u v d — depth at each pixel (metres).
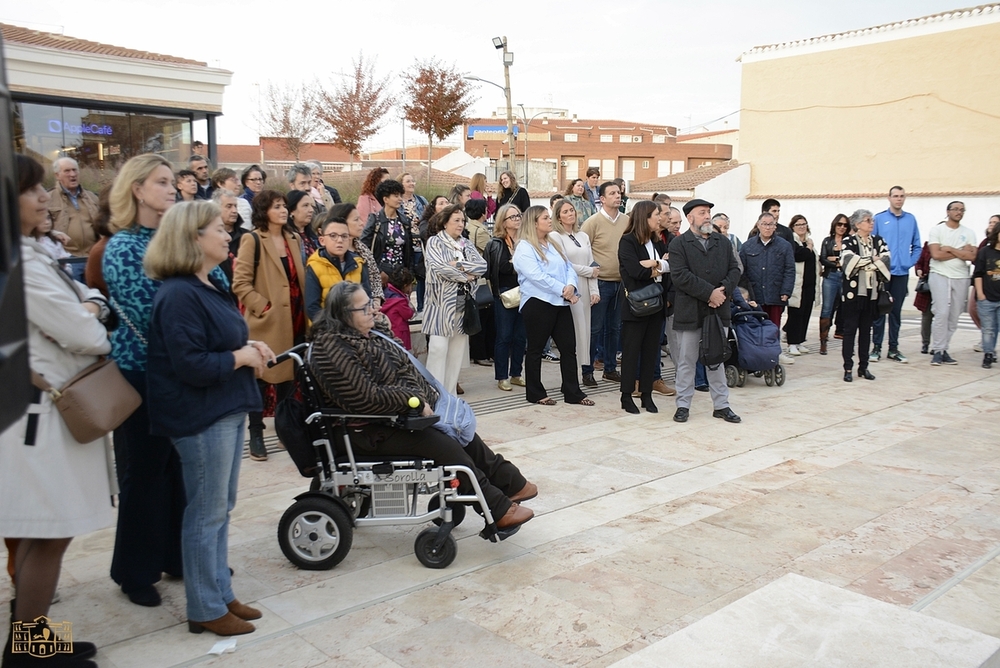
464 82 27.03
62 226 6.98
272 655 3.31
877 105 25.02
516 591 3.93
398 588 3.96
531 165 39.19
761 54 27.64
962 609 3.81
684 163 61.53
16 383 1.52
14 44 13.82
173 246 3.22
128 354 3.56
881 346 10.89
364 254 6.26
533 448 6.40
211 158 16.89
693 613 3.71
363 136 29.02
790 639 3.13
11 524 2.95
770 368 8.59
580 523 4.85
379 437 4.19
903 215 10.58
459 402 4.50
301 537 4.15
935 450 6.49
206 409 3.27
